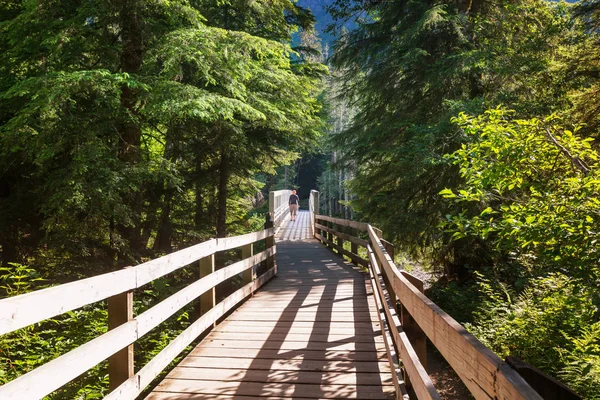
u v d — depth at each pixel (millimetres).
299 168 72938
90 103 10141
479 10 13602
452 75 12039
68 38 9086
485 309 8984
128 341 3518
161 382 4559
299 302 8086
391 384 4465
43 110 8258
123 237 10914
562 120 5812
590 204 4359
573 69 10820
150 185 12672
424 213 12992
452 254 13789
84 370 2875
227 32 10320
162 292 8516
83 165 8648
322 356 5270
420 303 2512
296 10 15914
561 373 6355
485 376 1441
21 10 11031
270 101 12578
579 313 7027
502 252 11039
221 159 15586
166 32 10453
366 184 15070
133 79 9195
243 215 20234
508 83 12359
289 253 15570
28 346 5156
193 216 15750
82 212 10023
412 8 13695
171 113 9406
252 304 7953
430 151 11008
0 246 11516
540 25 12320
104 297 3150
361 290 9094
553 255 4738
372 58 14797
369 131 15023
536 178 5340
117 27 10953
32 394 2348
